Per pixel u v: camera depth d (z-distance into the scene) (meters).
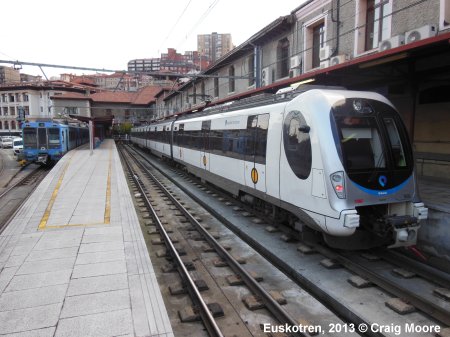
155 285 5.42
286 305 5.17
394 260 6.52
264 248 7.47
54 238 7.65
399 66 9.55
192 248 7.70
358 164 6.20
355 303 5.16
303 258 6.86
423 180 9.86
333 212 6.05
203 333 4.54
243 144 10.01
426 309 4.82
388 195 6.31
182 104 41.00
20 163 26.94
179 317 4.89
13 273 5.85
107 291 5.21
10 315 4.58
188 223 9.68
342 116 6.40
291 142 7.31
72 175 17.19
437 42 6.40
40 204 11.03
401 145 6.66
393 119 6.76
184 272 5.95
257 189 9.13
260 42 19.67
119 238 7.64
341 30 13.33
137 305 4.82
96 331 4.22
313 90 6.95
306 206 6.79
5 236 7.80
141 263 6.27
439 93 9.85
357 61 8.03
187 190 14.34
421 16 10.11
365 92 6.99
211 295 5.51
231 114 11.21
